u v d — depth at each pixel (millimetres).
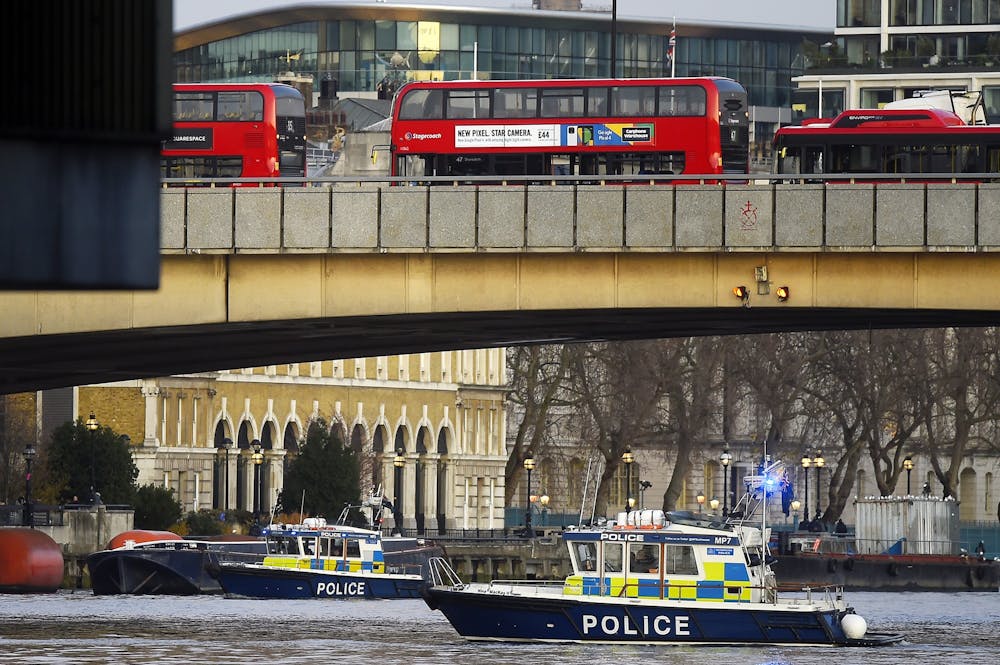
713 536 149500
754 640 149500
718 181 151500
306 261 137000
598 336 162750
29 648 151500
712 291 134375
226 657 145750
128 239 46031
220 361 171250
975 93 178250
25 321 135000
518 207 134625
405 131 168750
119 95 45688
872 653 147875
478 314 138000
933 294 131750
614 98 167125
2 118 45250
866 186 131250
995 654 150000
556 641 150750
